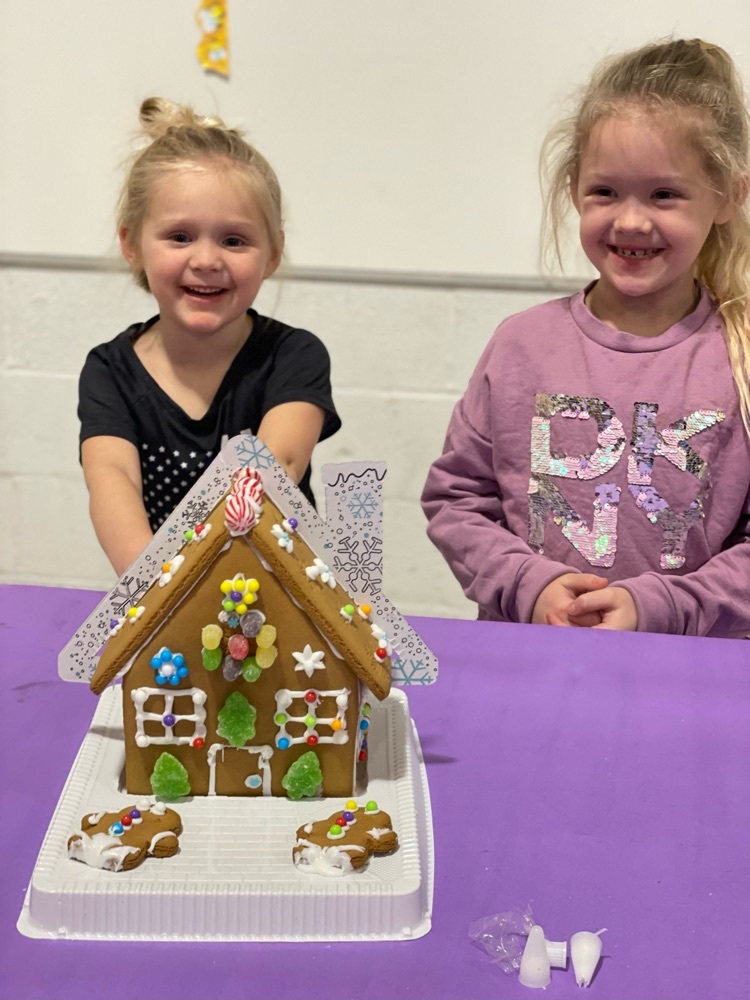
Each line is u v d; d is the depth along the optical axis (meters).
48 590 0.91
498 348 1.20
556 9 1.66
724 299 1.17
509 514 1.17
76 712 0.73
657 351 1.13
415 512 1.98
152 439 1.12
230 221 1.01
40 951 0.52
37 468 2.02
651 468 1.11
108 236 1.85
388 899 0.54
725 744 0.72
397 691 0.74
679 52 1.10
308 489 1.14
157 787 0.62
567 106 1.65
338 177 1.78
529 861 0.60
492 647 0.84
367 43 1.70
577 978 0.51
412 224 1.80
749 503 1.13
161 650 0.60
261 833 0.59
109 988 0.50
